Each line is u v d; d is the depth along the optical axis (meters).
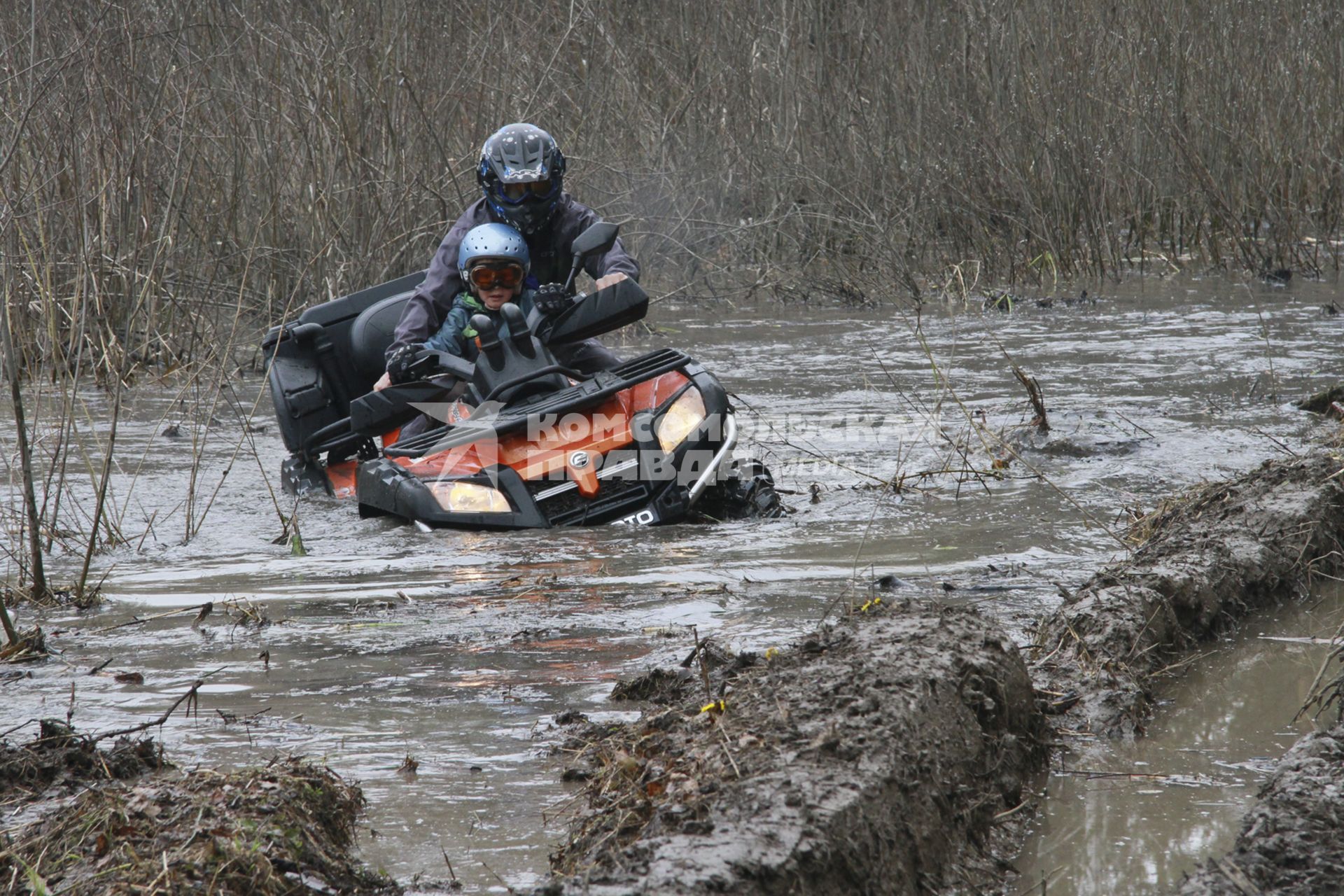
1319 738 8.88
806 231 40.53
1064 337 29.77
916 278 39.00
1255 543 13.45
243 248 32.62
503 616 12.89
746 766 8.15
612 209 39.62
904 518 16.41
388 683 11.16
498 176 20.64
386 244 31.73
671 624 12.42
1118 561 13.84
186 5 33.09
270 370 20.02
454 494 16.77
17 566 15.69
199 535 17.00
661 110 41.19
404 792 9.09
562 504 16.78
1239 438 19.89
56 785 9.35
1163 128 40.97
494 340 18.34
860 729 8.43
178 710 10.70
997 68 41.00
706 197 40.94
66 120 26.62
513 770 9.40
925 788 8.18
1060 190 39.66
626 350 30.02
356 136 33.22
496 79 36.97
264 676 11.47
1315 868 7.61
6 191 19.59
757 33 43.69
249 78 33.41
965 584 13.44
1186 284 36.94
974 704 9.13
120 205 28.88
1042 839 8.44
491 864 8.09
